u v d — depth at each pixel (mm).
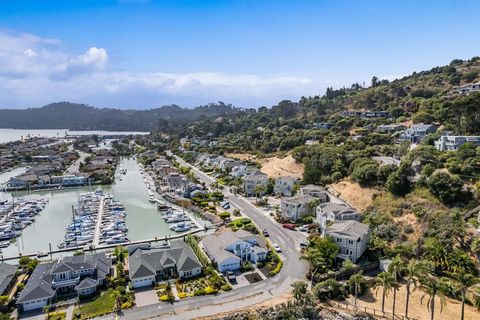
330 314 66625
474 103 140625
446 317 64500
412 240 90875
